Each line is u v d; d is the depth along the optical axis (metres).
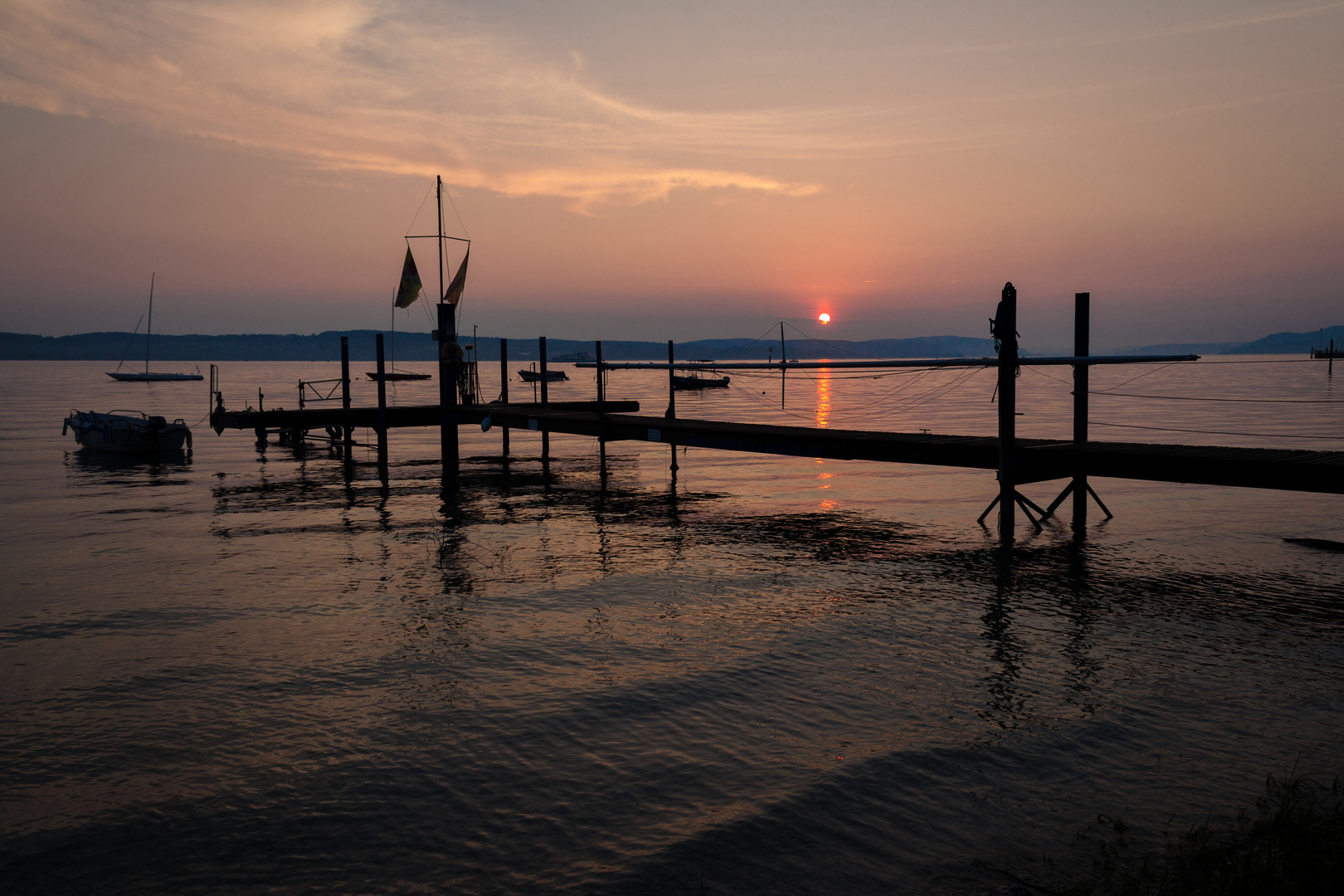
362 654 10.79
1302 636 11.25
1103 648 10.83
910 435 20.09
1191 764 7.56
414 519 20.95
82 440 38.56
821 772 7.46
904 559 16.16
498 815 6.84
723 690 9.45
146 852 6.36
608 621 12.14
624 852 6.26
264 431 39.91
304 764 7.77
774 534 18.80
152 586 14.35
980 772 7.44
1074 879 5.80
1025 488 25.11
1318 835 6.06
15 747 8.18
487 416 28.06
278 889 5.89
